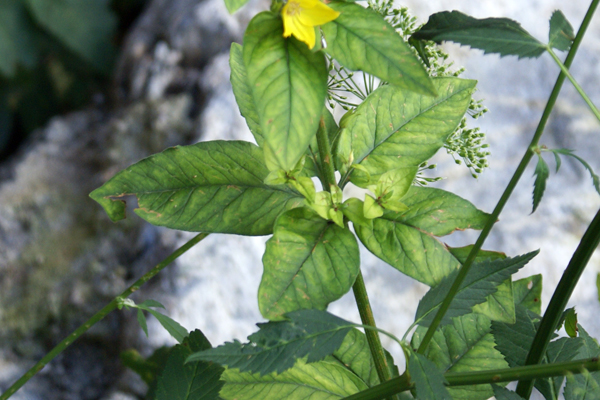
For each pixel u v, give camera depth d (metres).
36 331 1.46
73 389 1.39
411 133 0.70
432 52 0.72
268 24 0.64
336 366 0.71
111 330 1.40
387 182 0.68
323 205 0.67
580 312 1.19
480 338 0.74
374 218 0.68
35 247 1.53
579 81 1.52
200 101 1.54
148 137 1.56
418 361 0.65
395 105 0.70
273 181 0.68
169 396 0.69
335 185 0.68
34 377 1.40
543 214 1.32
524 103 1.47
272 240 0.67
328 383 0.72
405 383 0.66
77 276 1.46
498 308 0.68
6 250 1.54
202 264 1.25
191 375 0.70
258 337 0.65
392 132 0.70
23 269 1.51
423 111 0.70
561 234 1.29
